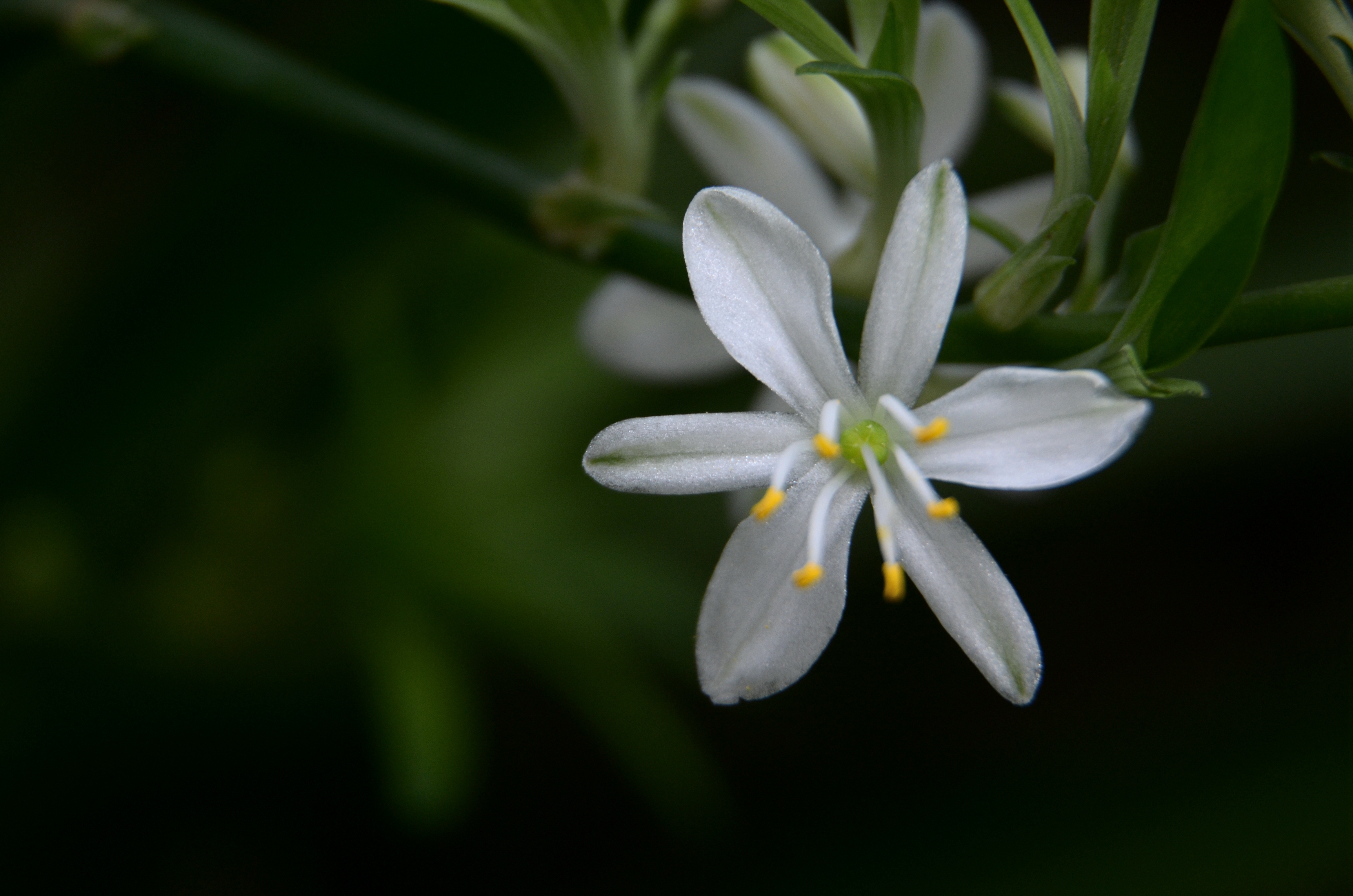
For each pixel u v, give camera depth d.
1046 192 0.19
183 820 0.24
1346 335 0.23
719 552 0.24
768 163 0.19
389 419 0.23
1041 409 0.16
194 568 0.23
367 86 0.22
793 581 0.17
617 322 0.19
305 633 0.23
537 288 0.24
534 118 0.23
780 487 0.16
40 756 0.22
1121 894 0.22
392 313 0.23
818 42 0.17
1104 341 0.17
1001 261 0.19
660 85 0.18
